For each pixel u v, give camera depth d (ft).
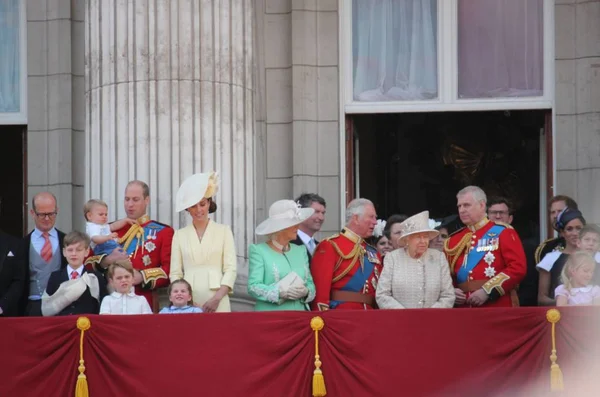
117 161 184.34
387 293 162.81
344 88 206.28
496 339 154.81
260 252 163.94
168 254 169.78
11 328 156.25
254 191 190.80
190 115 184.65
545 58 204.74
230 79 187.62
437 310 155.33
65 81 207.21
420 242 162.50
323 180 204.74
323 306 162.81
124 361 155.12
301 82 205.36
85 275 162.71
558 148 201.77
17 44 211.00
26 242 167.73
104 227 168.35
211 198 170.60
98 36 187.73
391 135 207.72
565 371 154.10
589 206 200.03
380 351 154.92
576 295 161.79
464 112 206.90
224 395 154.71
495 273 164.35
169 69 184.96
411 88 207.21
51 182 206.80
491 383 154.30
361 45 207.92
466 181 207.10
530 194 205.67
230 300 182.29
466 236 167.22
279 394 154.40
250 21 191.52
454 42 206.59
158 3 185.78
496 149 206.69
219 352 155.22
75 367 155.53
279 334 155.22
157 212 182.70
